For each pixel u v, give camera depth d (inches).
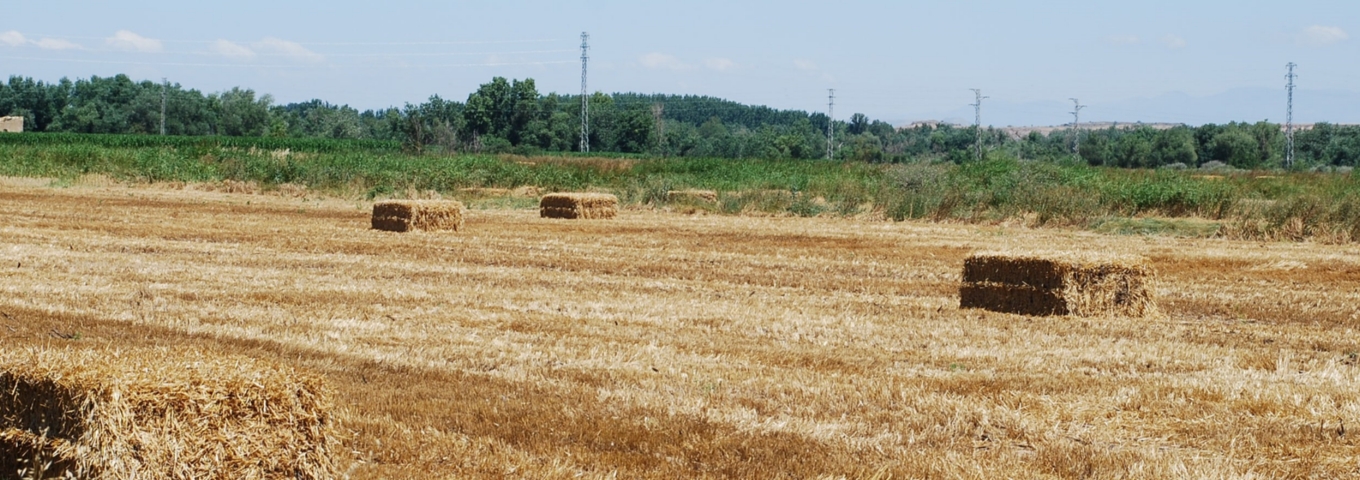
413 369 439.5
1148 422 373.7
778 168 1926.7
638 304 607.5
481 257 834.8
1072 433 360.8
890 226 1131.3
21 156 1924.2
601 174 1745.8
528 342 495.5
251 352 465.7
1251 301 658.2
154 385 261.6
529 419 368.2
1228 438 355.9
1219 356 485.4
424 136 3193.9
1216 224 1138.7
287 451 281.4
